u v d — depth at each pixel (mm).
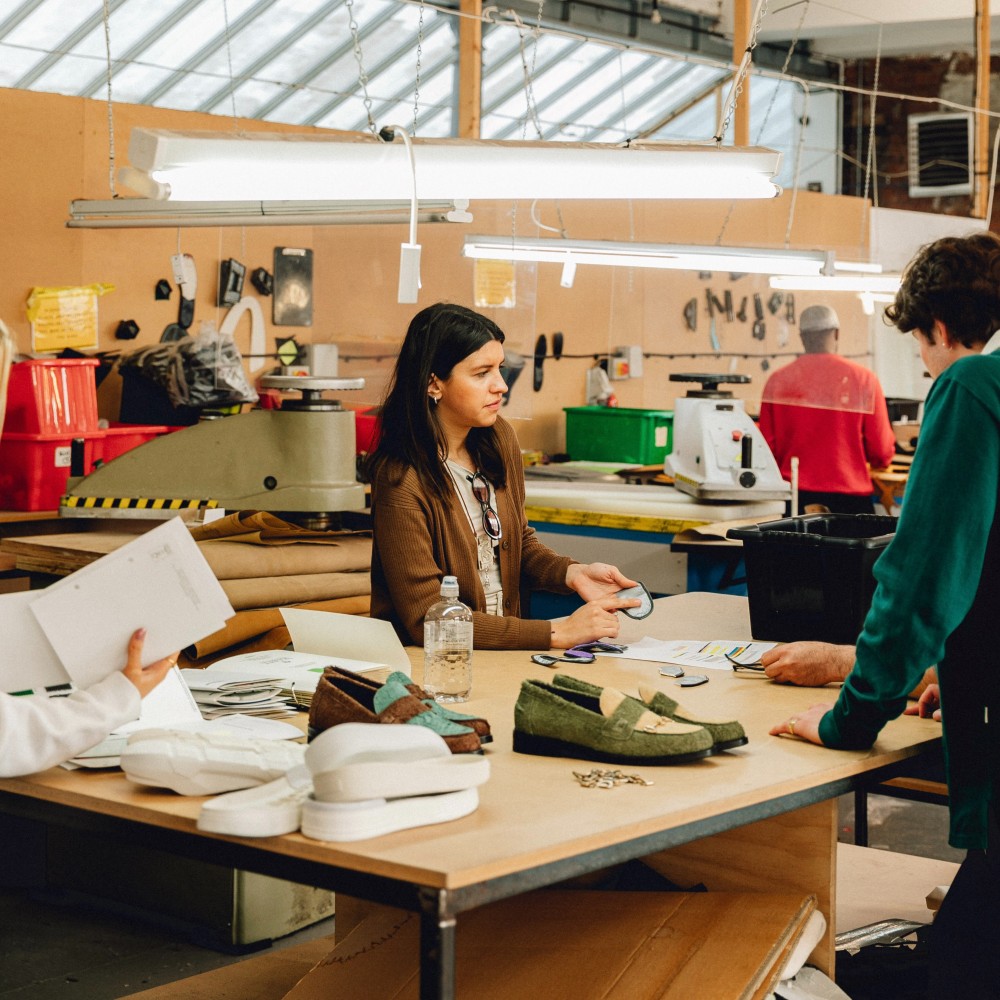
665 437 7277
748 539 3105
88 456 4977
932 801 3143
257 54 8281
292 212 3908
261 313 6367
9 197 5562
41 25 7348
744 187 2670
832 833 2256
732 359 6957
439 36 8875
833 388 6090
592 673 2771
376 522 3002
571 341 7738
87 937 3512
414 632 2924
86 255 5805
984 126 9211
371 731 1716
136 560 1942
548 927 2297
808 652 2658
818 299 6211
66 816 1898
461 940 2307
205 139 2223
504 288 5820
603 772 1983
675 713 2191
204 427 3842
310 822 1647
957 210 13102
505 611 3207
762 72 6816
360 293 5367
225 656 3273
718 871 2385
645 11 10172
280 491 3779
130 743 1934
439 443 3021
